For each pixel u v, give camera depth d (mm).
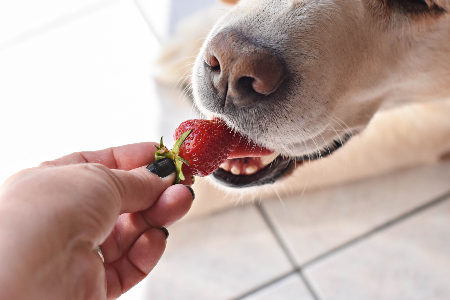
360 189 454
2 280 195
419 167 468
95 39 617
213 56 260
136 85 557
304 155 318
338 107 302
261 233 429
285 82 269
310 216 437
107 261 259
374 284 396
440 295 387
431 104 422
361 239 419
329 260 409
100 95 555
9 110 556
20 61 609
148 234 254
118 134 513
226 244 425
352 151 438
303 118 279
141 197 238
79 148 506
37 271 200
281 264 410
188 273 411
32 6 674
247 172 314
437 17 297
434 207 432
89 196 213
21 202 206
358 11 294
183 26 491
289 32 271
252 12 276
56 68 592
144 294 402
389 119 441
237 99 261
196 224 439
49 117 542
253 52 253
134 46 600
